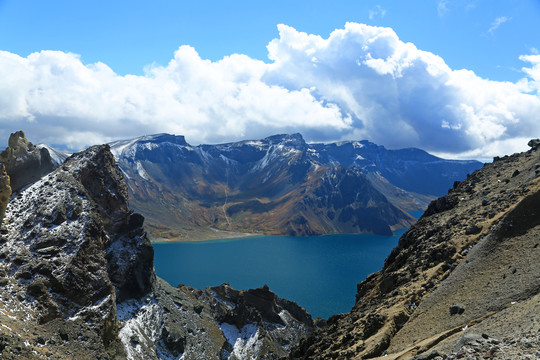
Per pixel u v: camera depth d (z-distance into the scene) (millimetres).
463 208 90125
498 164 111438
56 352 109500
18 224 154500
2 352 91188
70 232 158250
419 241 86188
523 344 25984
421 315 52719
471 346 29609
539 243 47625
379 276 95062
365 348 52844
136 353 169625
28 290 129125
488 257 53438
